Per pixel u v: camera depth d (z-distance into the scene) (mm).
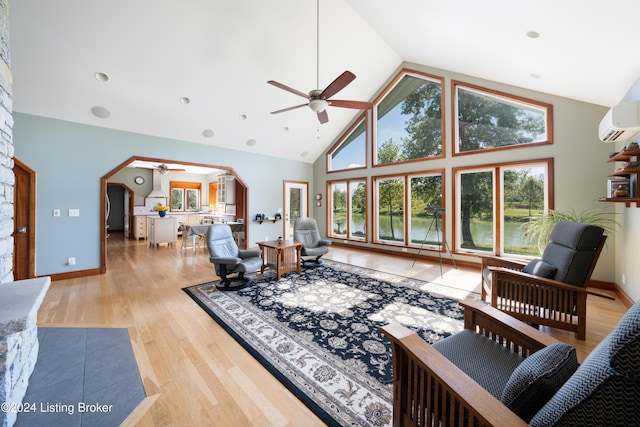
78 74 3605
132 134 4816
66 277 4168
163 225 7289
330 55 4637
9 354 1417
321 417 1520
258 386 1784
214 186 10883
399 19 3660
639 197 2463
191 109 4750
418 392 1153
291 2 3621
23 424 1456
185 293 3529
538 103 4090
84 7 2971
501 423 787
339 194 7332
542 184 4164
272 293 3508
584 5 1913
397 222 6027
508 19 2510
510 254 4480
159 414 1543
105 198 4520
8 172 1913
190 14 3361
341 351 2170
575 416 689
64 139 4141
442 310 2939
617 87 2953
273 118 5652
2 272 1806
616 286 3457
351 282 3975
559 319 2340
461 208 5055
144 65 3754
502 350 1414
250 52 4055
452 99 5020
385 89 5957
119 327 2586
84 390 1729
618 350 625
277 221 7211
